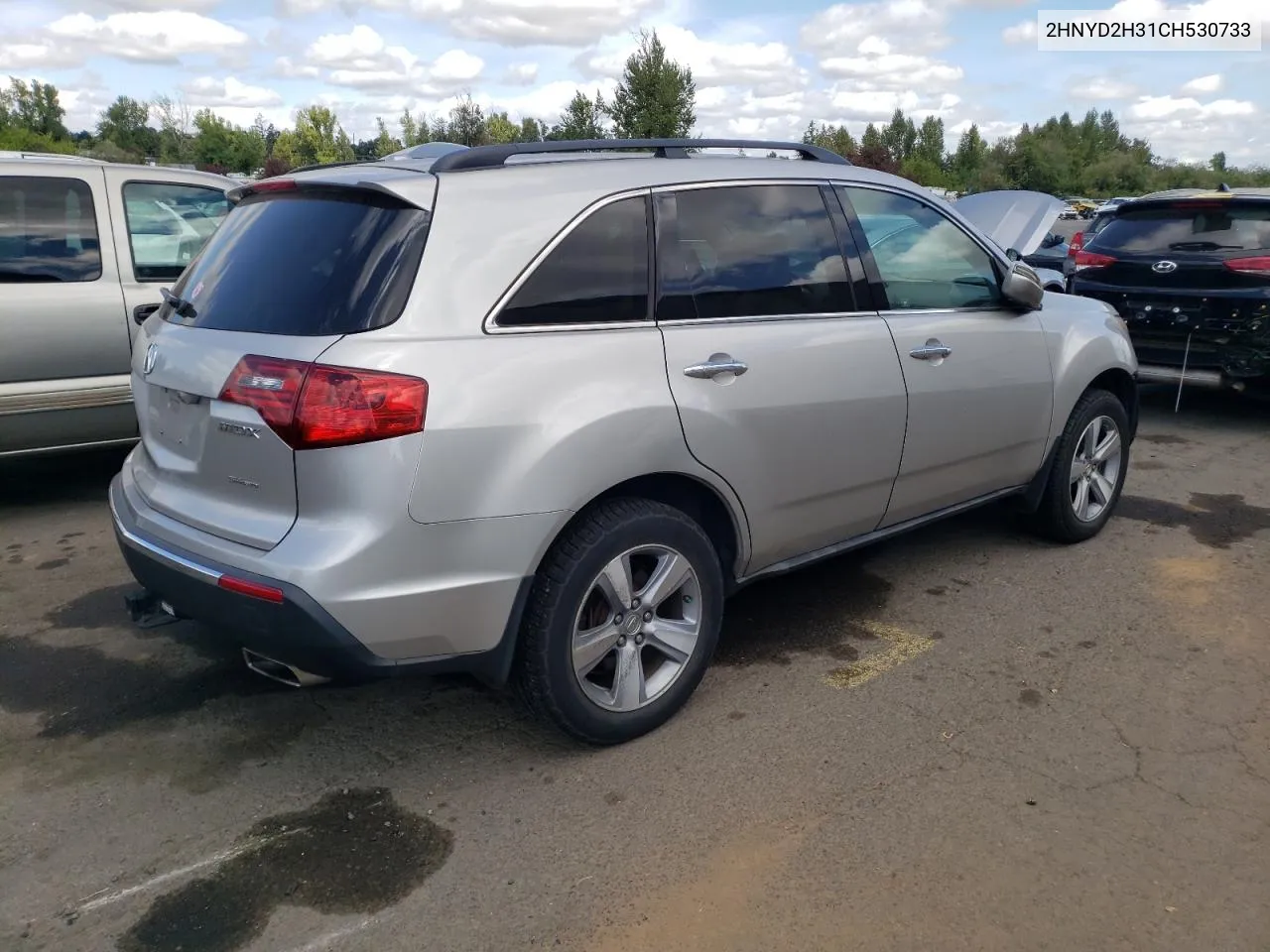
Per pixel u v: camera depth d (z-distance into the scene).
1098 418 4.86
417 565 2.63
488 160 2.95
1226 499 5.74
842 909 2.47
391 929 2.43
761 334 3.34
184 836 2.79
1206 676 3.62
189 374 2.86
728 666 3.75
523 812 2.88
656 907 2.49
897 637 3.98
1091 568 4.67
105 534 5.31
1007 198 8.59
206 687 3.64
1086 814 2.82
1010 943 2.35
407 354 2.60
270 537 2.64
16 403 5.22
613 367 2.95
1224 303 7.01
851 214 3.78
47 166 5.34
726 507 3.33
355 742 3.27
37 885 2.60
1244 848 2.67
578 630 3.00
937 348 3.92
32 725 3.39
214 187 6.03
